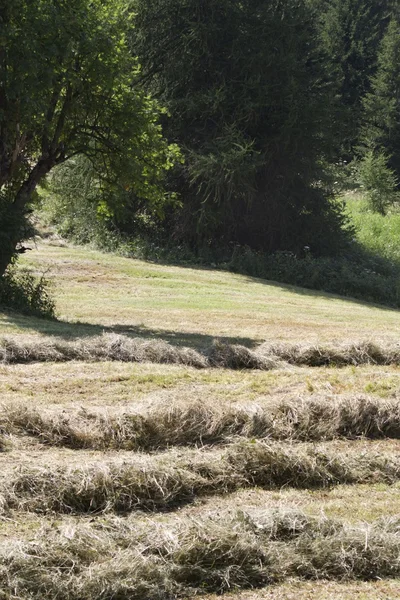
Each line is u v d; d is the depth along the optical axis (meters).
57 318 22.58
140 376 14.38
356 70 75.69
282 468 9.75
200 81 42.81
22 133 22.84
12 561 6.65
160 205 25.66
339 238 44.16
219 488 9.31
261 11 42.34
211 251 41.81
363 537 7.53
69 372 14.61
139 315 24.36
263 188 42.88
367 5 82.25
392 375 15.47
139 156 23.70
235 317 25.30
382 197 58.69
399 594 6.93
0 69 21.14
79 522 8.11
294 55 42.16
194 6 41.84
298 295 35.22
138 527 7.56
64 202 42.44
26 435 10.60
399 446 11.52
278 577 7.14
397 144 70.62
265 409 11.74
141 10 41.91
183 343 18.47
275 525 7.65
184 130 42.12
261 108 41.47
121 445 10.61
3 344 15.62
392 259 45.75
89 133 23.73
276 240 43.97
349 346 17.84
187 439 10.92
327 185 45.75
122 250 39.50
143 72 42.72
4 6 21.41
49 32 21.30
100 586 6.55
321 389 13.95
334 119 43.31
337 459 10.16
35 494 8.48
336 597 6.84
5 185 24.28
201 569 7.00
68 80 22.25
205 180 40.44
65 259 34.94
